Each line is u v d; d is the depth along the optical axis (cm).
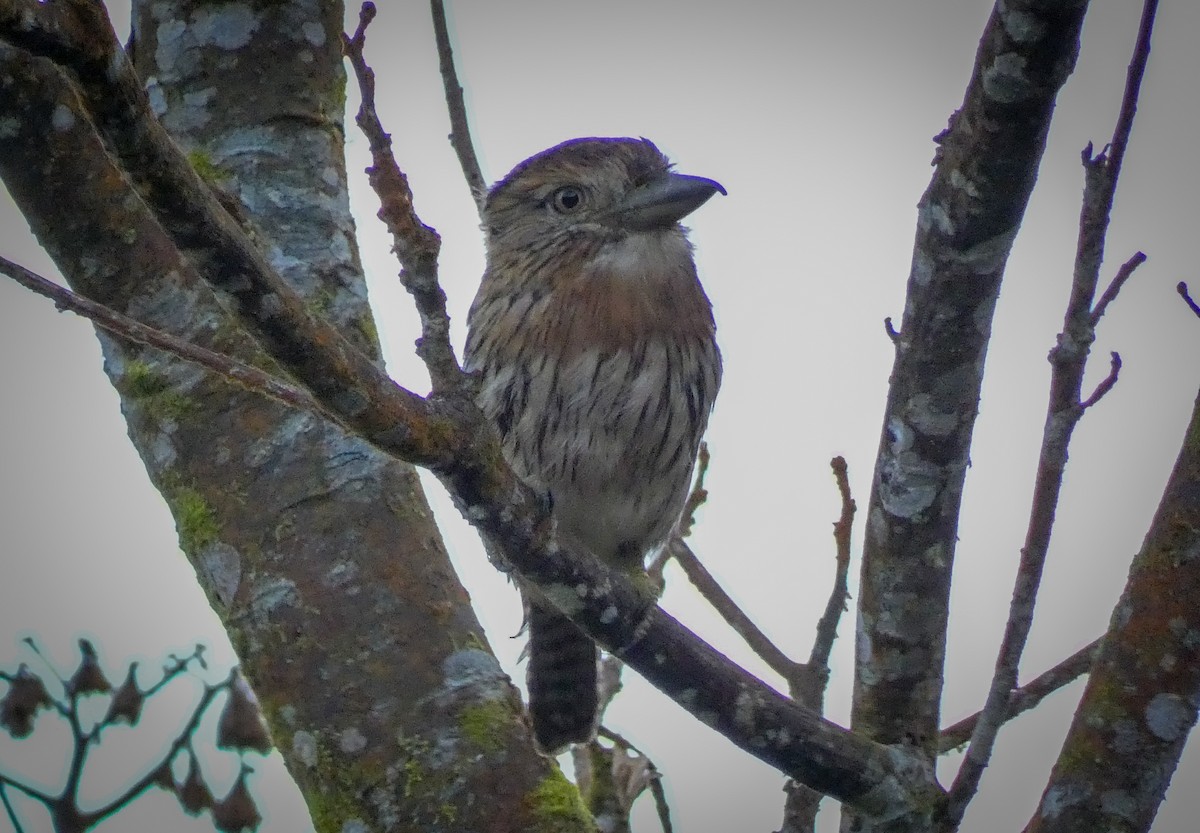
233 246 550
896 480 745
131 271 807
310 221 861
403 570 775
